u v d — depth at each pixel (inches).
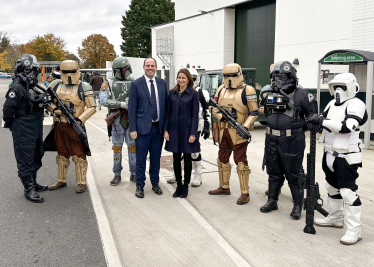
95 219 172.4
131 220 169.0
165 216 173.9
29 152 194.7
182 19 871.1
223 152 200.8
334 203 157.8
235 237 150.8
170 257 133.9
